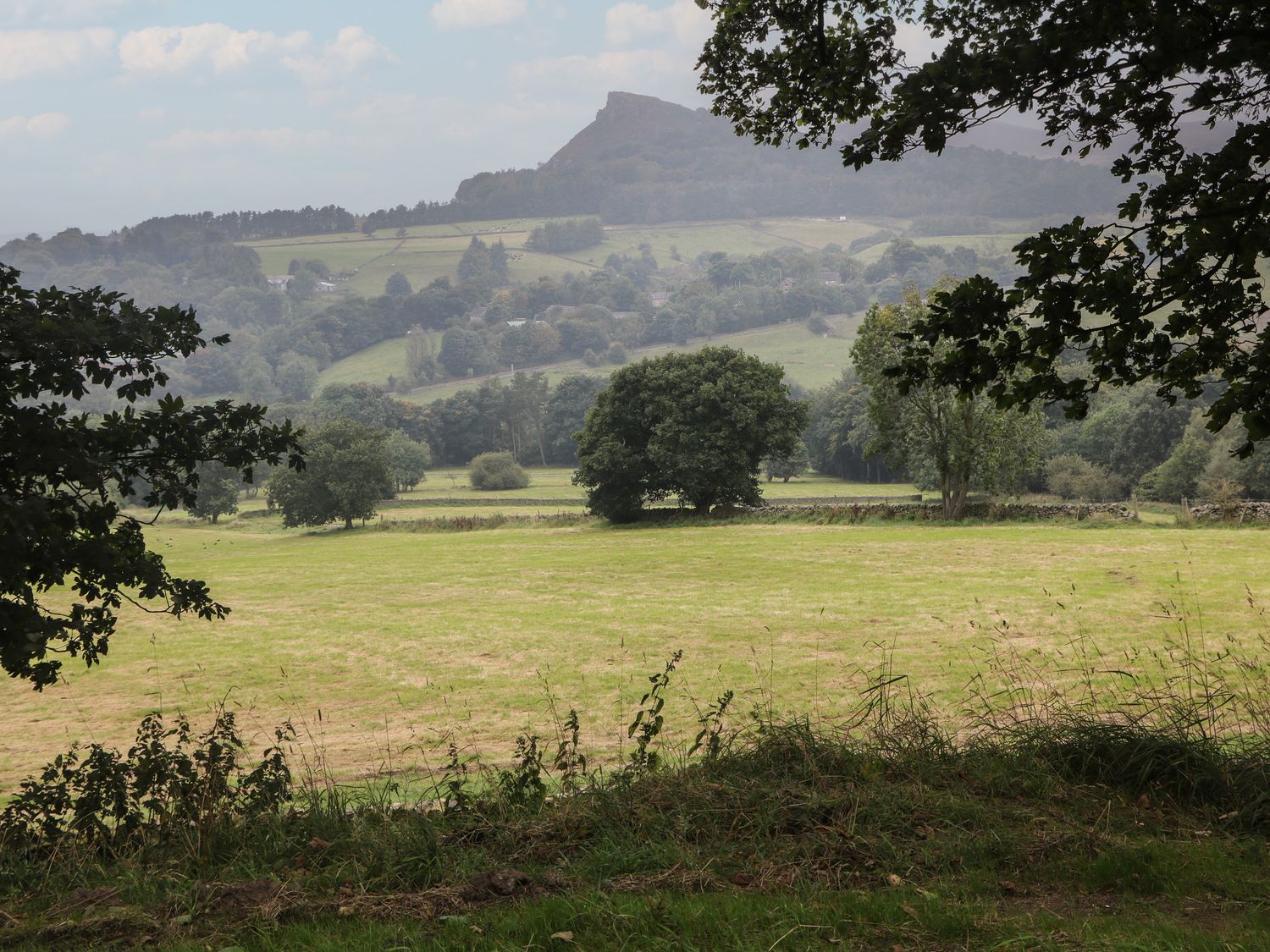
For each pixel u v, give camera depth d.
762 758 7.97
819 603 32.16
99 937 5.66
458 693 22.50
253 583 48.00
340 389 193.38
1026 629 24.75
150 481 9.20
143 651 30.67
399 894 6.03
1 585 7.46
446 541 71.19
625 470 71.00
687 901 5.47
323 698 23.09
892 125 7.02
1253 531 44.09
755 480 71.56
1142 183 6.66
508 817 7.42
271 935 5.40
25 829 7.88
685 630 29.05
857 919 5.15
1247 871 5.78
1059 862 6.01
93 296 8.63
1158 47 6.20
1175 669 17.53
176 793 7.69
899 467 57.72
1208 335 6.88
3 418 7.69
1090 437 103.81
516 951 4.91
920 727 8.55
